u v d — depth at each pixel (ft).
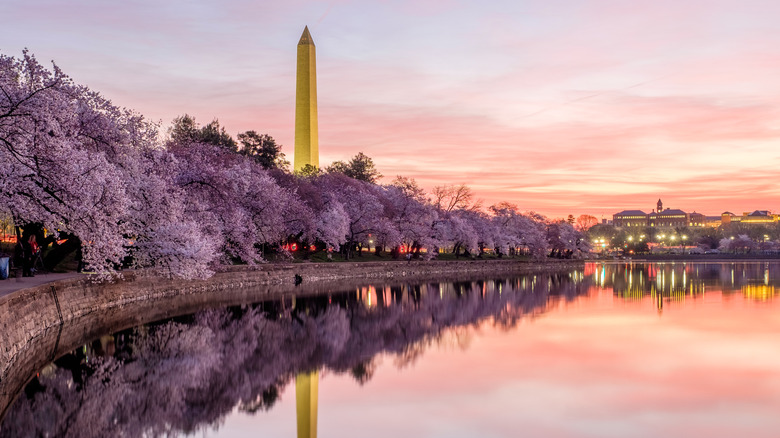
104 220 128.98
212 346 134.41
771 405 94.32
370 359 127.34
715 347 137.69
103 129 156.15
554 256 654.53
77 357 117.08
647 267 581.94
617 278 391.24
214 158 258.98
